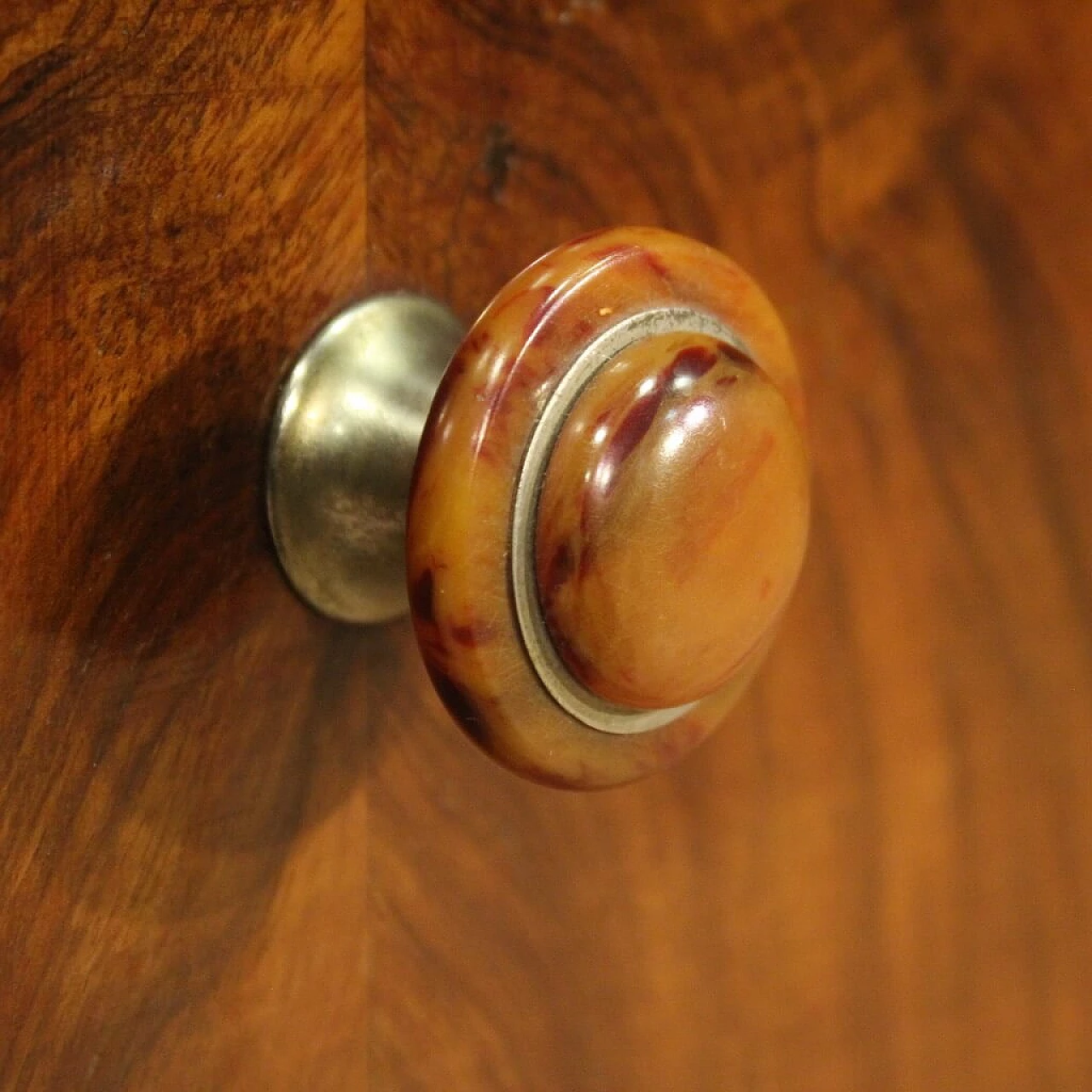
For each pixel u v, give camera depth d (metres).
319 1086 0.18
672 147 0.19
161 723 0.17
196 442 0.16
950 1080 0.23
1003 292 0.22
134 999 0.17
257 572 0.17
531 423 0.15
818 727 0.22
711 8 0.19
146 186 0.16
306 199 0.17
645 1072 0.21
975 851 0.23
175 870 0.17
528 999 0.20
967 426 0.22
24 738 0.16
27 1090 0.16
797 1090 0.22
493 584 0.15
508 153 0.18
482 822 0.19
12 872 0.16
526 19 0.18
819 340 0.21
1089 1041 0.24
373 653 0.18
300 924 0.18
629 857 0.20
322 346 0.17
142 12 0.15
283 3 0.16
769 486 0.16
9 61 0.15
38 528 0.16
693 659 0.16
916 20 0.20
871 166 0.21
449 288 0.18
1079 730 0.23
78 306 0.16
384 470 0.17
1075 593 0.23
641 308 0.16
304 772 0.18
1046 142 0.21
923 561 0.22
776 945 0.22
